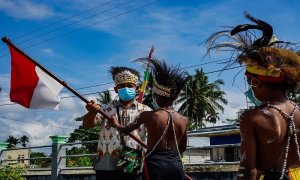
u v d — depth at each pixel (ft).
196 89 156.46
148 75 17.42
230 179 27.48
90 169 37.11
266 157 8.72
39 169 41.01
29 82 19.03
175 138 15.16
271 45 9.50
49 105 19.01
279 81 9.07
